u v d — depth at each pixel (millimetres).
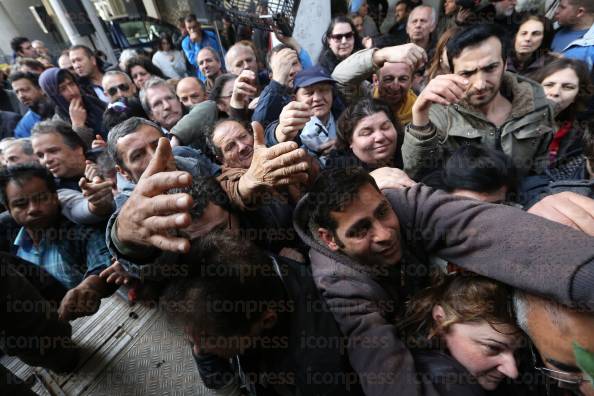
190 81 3012
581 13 2781
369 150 1727
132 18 6098
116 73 3346
